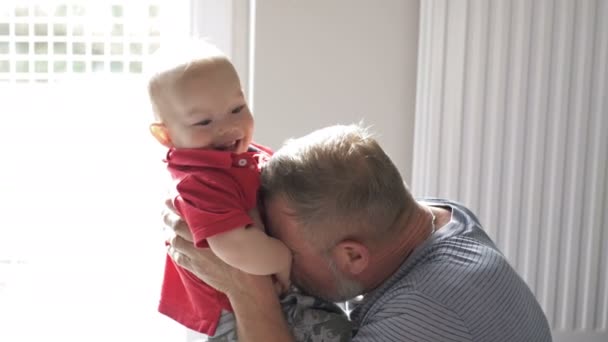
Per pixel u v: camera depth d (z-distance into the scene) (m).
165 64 1.40
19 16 2.44
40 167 2.49
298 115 2.31
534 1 2.19
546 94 2.23
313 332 1.46
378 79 2.32
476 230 1.41
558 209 2.29
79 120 2.49
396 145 2.35
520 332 1.31
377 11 2.29
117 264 2.54
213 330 1.48
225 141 1.39
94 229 2.53
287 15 2.26
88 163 2.51
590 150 2.27
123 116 2.50
